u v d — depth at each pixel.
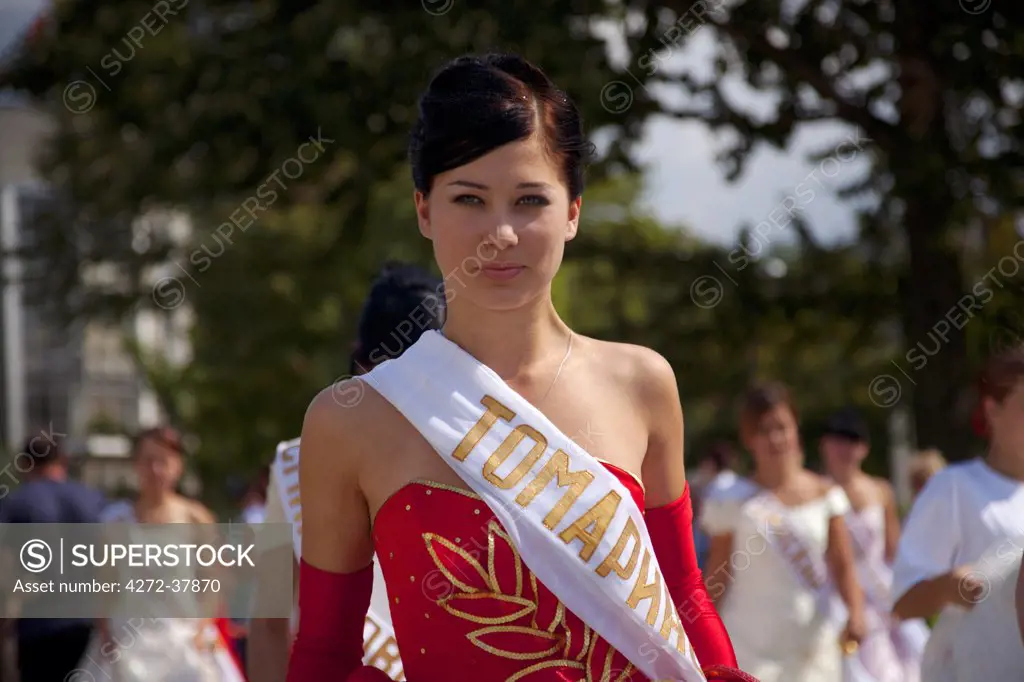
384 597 4.67
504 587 3.24
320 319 30.44
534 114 3.33
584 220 29.27
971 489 6.21
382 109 19.95
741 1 19.94
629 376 3.55
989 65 18.62
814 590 10.03
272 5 21.34
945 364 20.48
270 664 5.47
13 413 43.50
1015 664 5.94
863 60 20.28
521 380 3.44
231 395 31.61
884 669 11.31
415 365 3.38
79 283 27.91
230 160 21.41
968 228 20.92
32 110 15.87
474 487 3.27
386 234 28.70
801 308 22.11
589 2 19.44
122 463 35.53
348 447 3.40
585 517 3.26
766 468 10.20
